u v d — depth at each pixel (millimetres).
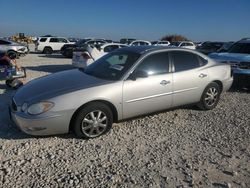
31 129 5059
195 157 4840
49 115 5008
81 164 4523
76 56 14328
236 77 9586
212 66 7125
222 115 6980
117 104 5586
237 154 4988
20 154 4762
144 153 4934
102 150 4996
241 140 5562
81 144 5188
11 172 4242
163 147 5180
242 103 8164
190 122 6445
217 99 7398
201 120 6590
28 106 5066
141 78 5863
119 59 6277
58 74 6348
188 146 5250
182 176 4266
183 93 6520
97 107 5363
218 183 4113
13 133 5531
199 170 4438
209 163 4656
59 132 5207
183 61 6605
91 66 6605
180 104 6598
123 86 5625
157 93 6074
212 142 5445
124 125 6105
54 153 4832
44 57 26031
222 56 10055
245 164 4668
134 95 5758
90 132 5387
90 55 14016
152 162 4637
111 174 4266
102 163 4566
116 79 5699
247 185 4105
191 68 6695
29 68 16125
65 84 5562
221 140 5547
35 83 5887
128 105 5730
